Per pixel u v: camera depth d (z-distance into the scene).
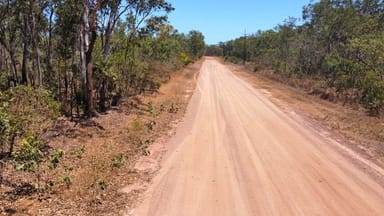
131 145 11.36
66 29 16.41
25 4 16.03
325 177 8.93
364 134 13.33
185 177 8.81
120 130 13.23
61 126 12.90
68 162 9.38
